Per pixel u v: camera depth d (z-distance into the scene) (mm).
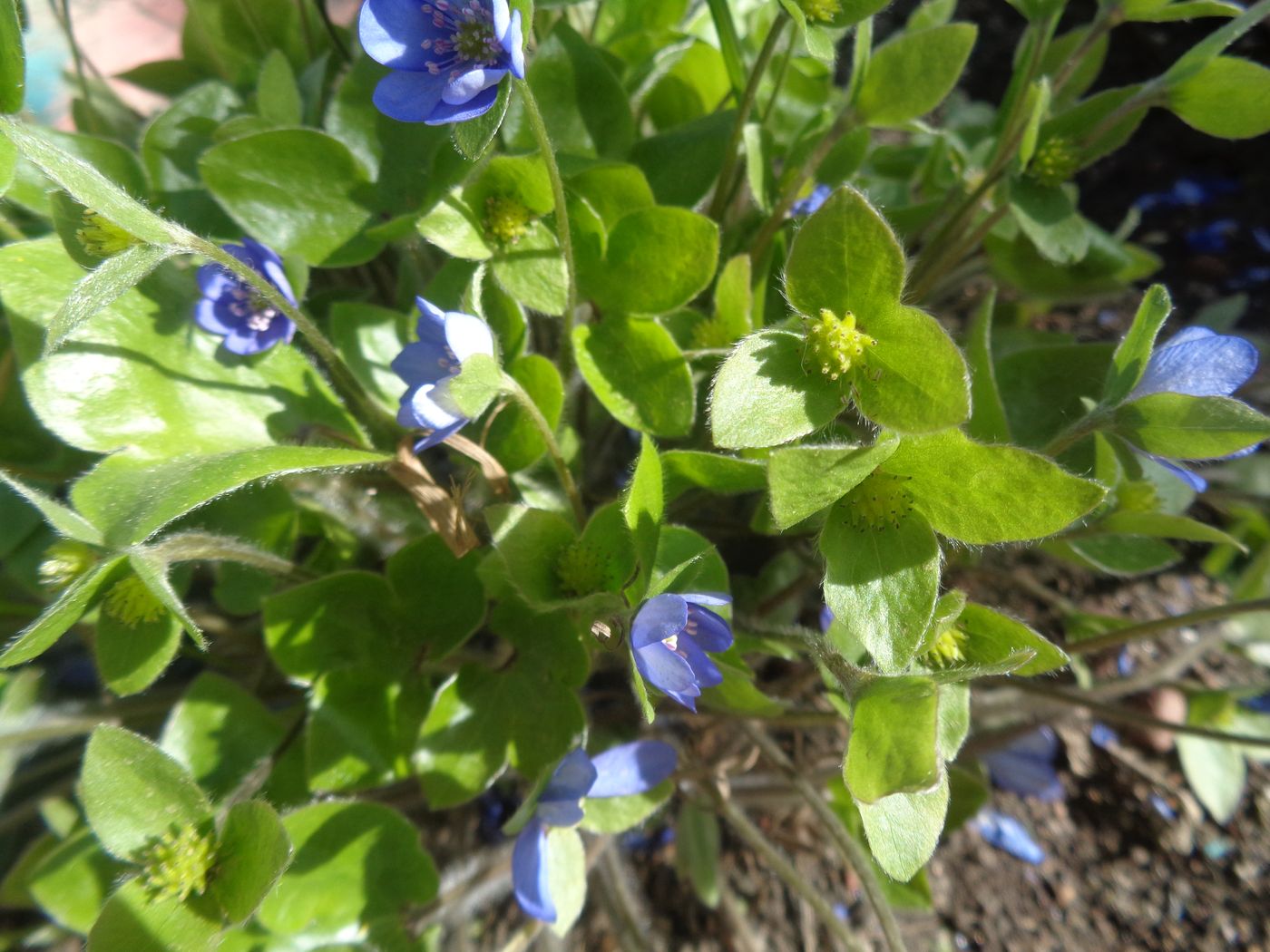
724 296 154
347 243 163
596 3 226
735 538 199
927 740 99
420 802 189
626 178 154
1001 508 110
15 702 153
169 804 125
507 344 157
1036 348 169
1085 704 165
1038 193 166
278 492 156
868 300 111
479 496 170
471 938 186
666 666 108
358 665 149
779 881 195
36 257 142
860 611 115
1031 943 190
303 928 138
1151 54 297
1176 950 188
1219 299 258
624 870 193
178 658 198
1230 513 208
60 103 263
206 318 147
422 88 127
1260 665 212
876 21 317
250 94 197
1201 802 202
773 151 178
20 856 180
